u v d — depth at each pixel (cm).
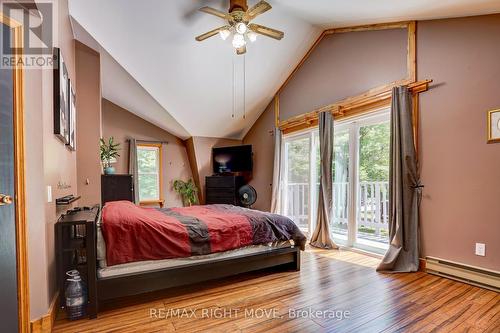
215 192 579
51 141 203
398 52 329
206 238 245
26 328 165
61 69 222
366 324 190
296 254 304
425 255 298
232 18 307
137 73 419
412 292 243
